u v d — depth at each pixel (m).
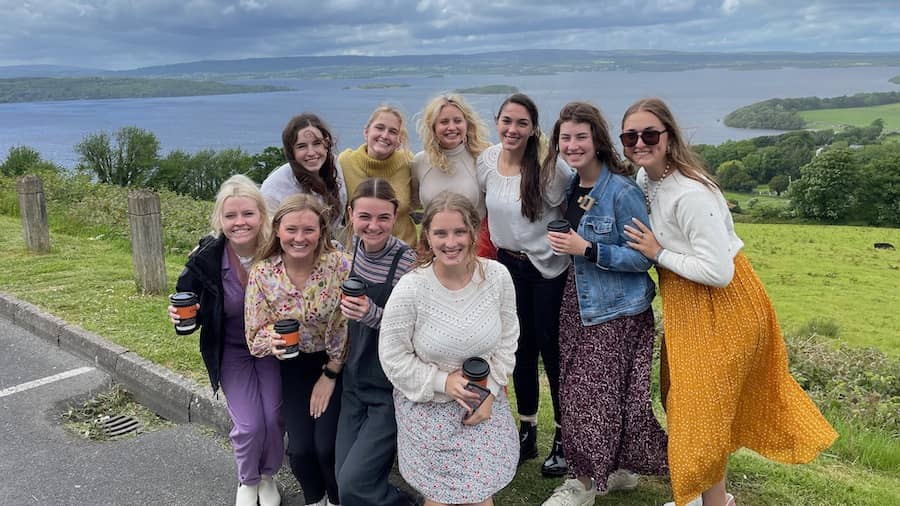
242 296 3.09
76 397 4.35
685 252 2.60
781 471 3.34
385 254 2.96
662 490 3.13
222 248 3.08
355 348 2.88
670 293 2.66
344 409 2.92
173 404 4.12
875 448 4.07
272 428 3.05
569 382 2.84
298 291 2.94
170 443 3.73
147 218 6.41
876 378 6.96
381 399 2.85
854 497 3.12
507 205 3.22
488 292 2.68
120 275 7.39
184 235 11.12
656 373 5.93
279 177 3.78
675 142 2.62
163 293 6.62
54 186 13.67
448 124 3.54
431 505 2.60
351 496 2.69
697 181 2.58
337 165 3.87
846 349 8.35
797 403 2.63
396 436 2.79
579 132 2.78
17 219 11.92
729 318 2.54
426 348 2.63
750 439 2.74
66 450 3.65
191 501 3.17
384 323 2.65
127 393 4.42
